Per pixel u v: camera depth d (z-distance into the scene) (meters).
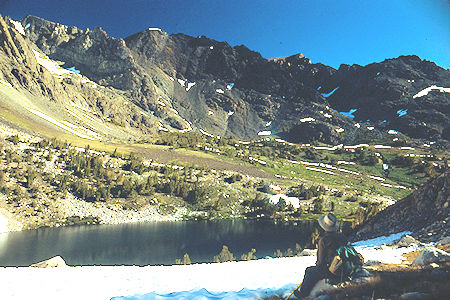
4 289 11.70
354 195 166.50
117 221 115.06
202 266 17.16
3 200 108.38
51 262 20.25
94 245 84.62
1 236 90.06
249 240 95.31
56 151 155.88
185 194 143.25
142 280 12.80
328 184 191.50
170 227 110.50
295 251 81.88
